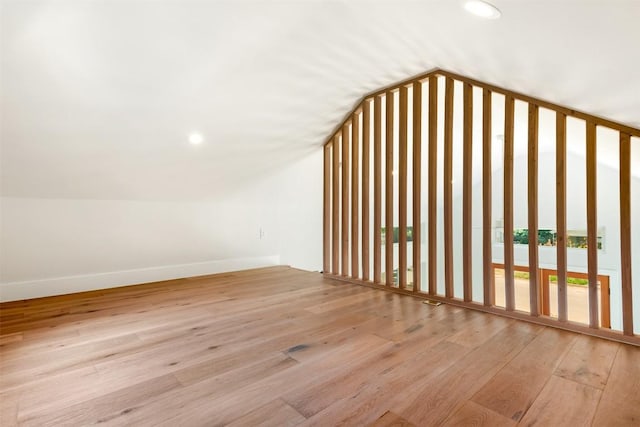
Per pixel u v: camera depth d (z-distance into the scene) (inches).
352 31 81.1
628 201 73.9
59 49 67.6
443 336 73.2
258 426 42.4
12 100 74.3
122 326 80.0
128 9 64.6
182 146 108.7
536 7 48.9
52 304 99.4
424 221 269.4
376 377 54.9
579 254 229.0
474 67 86.5
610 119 75.4
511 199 90.9
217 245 150.0
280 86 99.7
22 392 50.3
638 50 47.9
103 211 119.6
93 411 45.5
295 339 71.4
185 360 61.4
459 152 187.2
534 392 50.6
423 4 62.4
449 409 46.1
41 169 96.7
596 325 75.5
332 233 142.0
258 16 74.0
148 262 131.7
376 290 116.2
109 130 91.9
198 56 79.7
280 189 160.2
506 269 90.3
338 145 137.8
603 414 45.2
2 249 102.3
